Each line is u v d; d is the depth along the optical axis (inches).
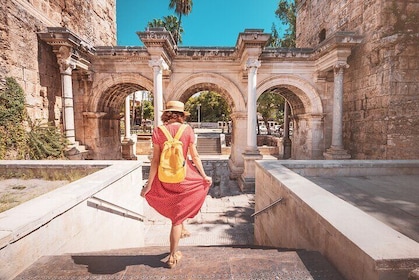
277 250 100.1
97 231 134.2
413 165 187.8
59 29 322.3
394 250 60.9
